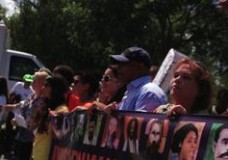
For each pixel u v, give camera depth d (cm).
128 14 3800
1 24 2662
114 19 3819
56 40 5059
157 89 757
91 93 1070
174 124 589
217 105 1105
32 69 2716
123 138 688
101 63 4206
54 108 998
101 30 3853
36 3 5388
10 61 2673
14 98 2045
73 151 841
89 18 3919
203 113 635
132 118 671
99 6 3822
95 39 3944
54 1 5122
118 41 3822
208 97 638
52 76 1016
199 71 636
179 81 638
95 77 1076
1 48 2648
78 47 4481
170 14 3956
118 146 698
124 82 816
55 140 948
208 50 4234
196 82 633
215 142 527
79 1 4197
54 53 5091
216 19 3997
